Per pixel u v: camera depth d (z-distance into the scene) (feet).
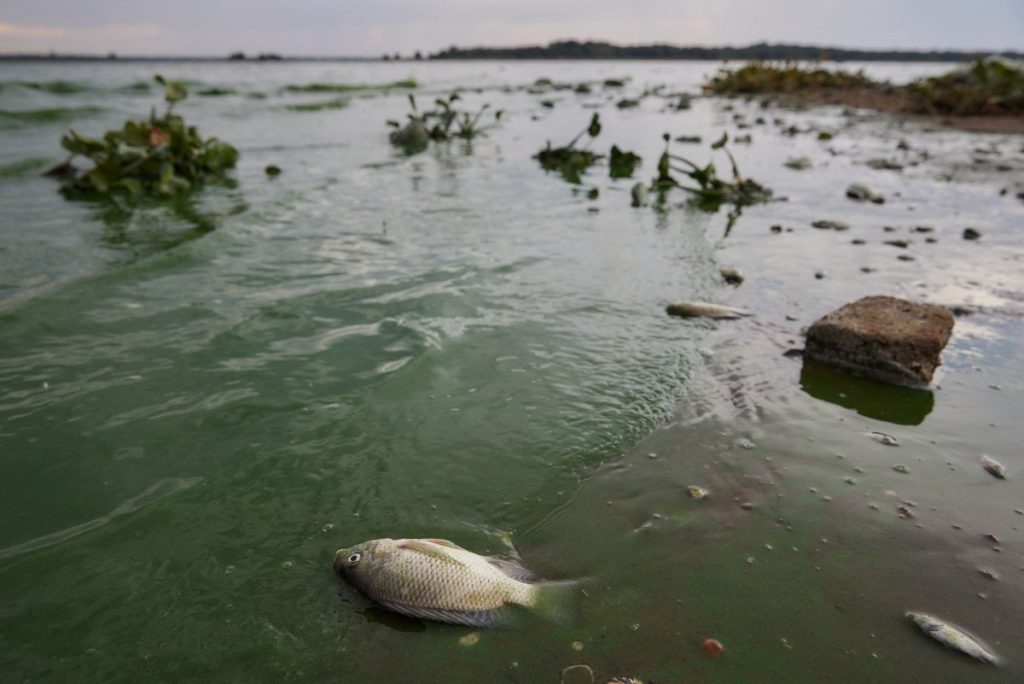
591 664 1.39
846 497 1.93
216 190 5.70
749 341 2.93
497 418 2.32
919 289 3.50
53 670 1.37
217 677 1.36
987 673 1.36
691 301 3.33
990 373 2.63
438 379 2.55
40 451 2.06
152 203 5.22
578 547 1.74
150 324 2.95
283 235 4.33
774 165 7.45
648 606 1.54
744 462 2.10
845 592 1.58
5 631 1.46
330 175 6.43
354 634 1.47
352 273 3.64
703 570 1.66
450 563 1.51
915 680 1.34
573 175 6.86
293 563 1.67
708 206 5.54
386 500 1.91
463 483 1.99
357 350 2.76
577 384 2.55
